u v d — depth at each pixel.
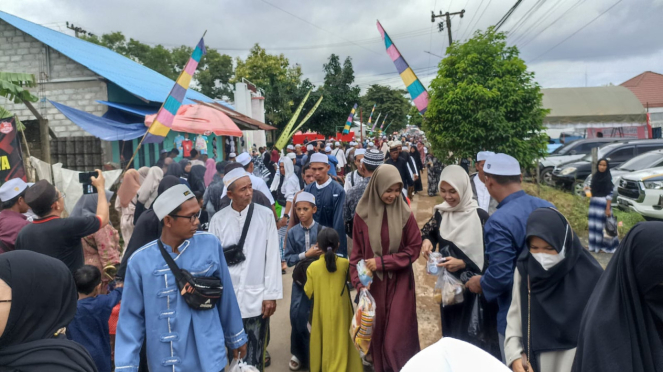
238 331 2.71
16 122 7.18
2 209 4.18
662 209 8.95
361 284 3.57
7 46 12.50
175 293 2.43
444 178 3.56
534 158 8.31
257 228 3.60
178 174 7.92
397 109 63.94
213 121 12.00
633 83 33.56
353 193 4.42
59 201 3.49
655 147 13.57
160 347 2.39
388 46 6.43
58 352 1.59
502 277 2.75
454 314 3.57
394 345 3.47
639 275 1.63
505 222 2.82
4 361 1.50
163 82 17.00
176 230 2.46
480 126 8.13
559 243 2.16
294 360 4.25
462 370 1.29
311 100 32.75
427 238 3.86
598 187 7.53
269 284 3.60
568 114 17.94
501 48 8.40
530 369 2.28
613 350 1.66
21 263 1.57
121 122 11.91
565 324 2.17
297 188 9.20
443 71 8.80
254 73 36.44
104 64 13.55
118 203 6.38
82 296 3.34
